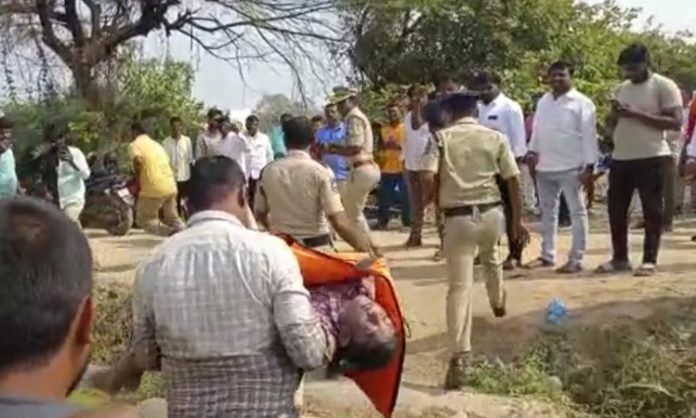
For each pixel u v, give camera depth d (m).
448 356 7.52
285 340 3.94
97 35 20.66
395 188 14.45
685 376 7.14
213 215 4.05
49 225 1.80
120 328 8.48
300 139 6.40
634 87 8.91
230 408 3.93
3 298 1.71
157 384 6.50
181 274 3.96
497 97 9.74
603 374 7.33
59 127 16.48
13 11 19.66
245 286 3.92
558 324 7.78
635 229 12.46
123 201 15.02
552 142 9.40
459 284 6.98
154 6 21.08
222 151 15.36
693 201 14.88
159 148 13.07
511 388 7.06
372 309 4.31
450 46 22.20
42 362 1.72
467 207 6.87
